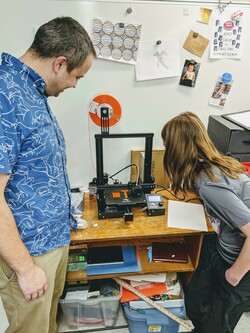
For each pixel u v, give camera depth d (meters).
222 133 1.45
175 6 1.39
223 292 1.22
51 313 1.36
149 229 1.29
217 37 1.48
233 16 1.44
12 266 0.86
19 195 0.89
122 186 1.45
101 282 1.51
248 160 1.43
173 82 1.56
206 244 1.39
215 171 1.07
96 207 1.47
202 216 1.37
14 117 0.79
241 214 0.98
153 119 1.63
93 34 1.39
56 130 1.01
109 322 1.52
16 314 1.03
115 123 1.50
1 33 1.35
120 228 1.30
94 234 1.26
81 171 1.70
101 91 1.52
